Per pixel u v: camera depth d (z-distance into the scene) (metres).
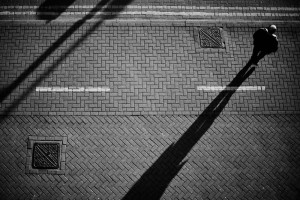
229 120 9.30
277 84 9.71
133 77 9.59
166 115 9.28
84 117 9.14
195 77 9.68
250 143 9.10
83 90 9.38
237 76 9.75
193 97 9.48
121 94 9.40
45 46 9.77
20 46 9.72
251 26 10.32
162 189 8.63
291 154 9.05
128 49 9.86
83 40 9.88
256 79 9.73
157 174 8.75
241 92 9.59
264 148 9.08
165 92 9.48
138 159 8.85
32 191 8.48
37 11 10.17
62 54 9.70
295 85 9.73
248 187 8.73
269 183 8.78
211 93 9.54
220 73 9.76
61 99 9.27
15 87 9.29
